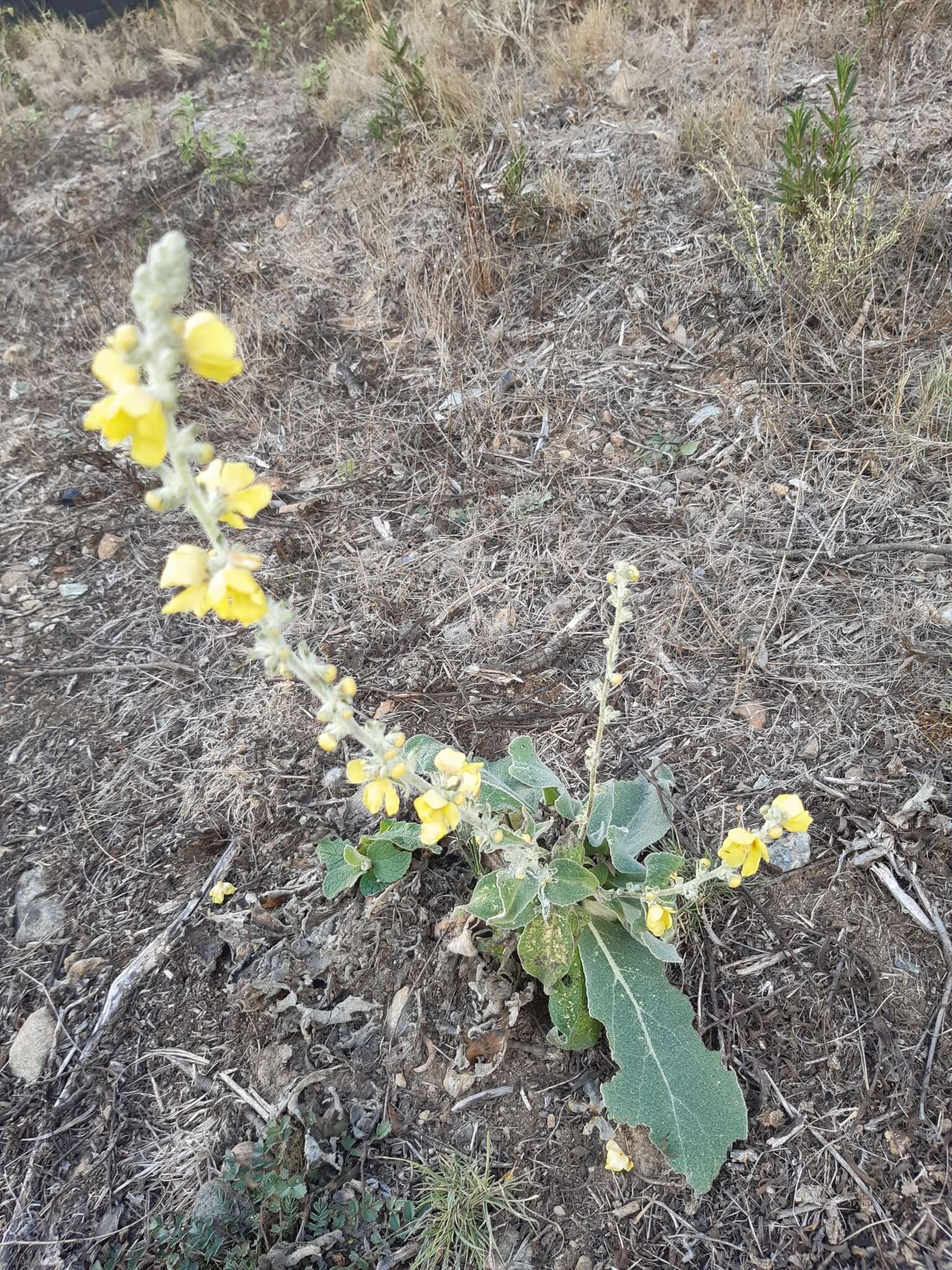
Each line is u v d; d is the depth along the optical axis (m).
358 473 0.99
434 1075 0.54
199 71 1.87
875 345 0.94
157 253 0.28
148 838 0.70
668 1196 0.49
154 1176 0.53
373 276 1.21
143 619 0.89
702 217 1.11
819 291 0.96
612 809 0.59
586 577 0.83
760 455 0.89
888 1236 0.47
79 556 0.98
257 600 0.33
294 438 1.05
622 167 1.21
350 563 0.89
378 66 1.56
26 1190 0.53
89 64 1.93
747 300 1.02
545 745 0.70
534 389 1.02
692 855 0.61
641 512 0.87
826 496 0.84
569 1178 0.51
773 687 0.70
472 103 1.34
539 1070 0.54
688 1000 0.52
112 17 2.24
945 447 0.84
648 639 0.76
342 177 1.39
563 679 0.75
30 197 1.58
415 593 0.85
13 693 0.83
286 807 0.69
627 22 1.46
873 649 0.71
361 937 0.60
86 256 1.42
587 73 1.38
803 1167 0.49
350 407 1.08
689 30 1.40
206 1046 0.57
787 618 0.75
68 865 0.69
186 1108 0.55
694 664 0.73
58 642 0.88
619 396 0.99
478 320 1.10
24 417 1.18
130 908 0.66
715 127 1.19
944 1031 0.52
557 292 1.11
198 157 1.51
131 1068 0.57
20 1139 0.55
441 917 0.60
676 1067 0.49
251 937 0.62
